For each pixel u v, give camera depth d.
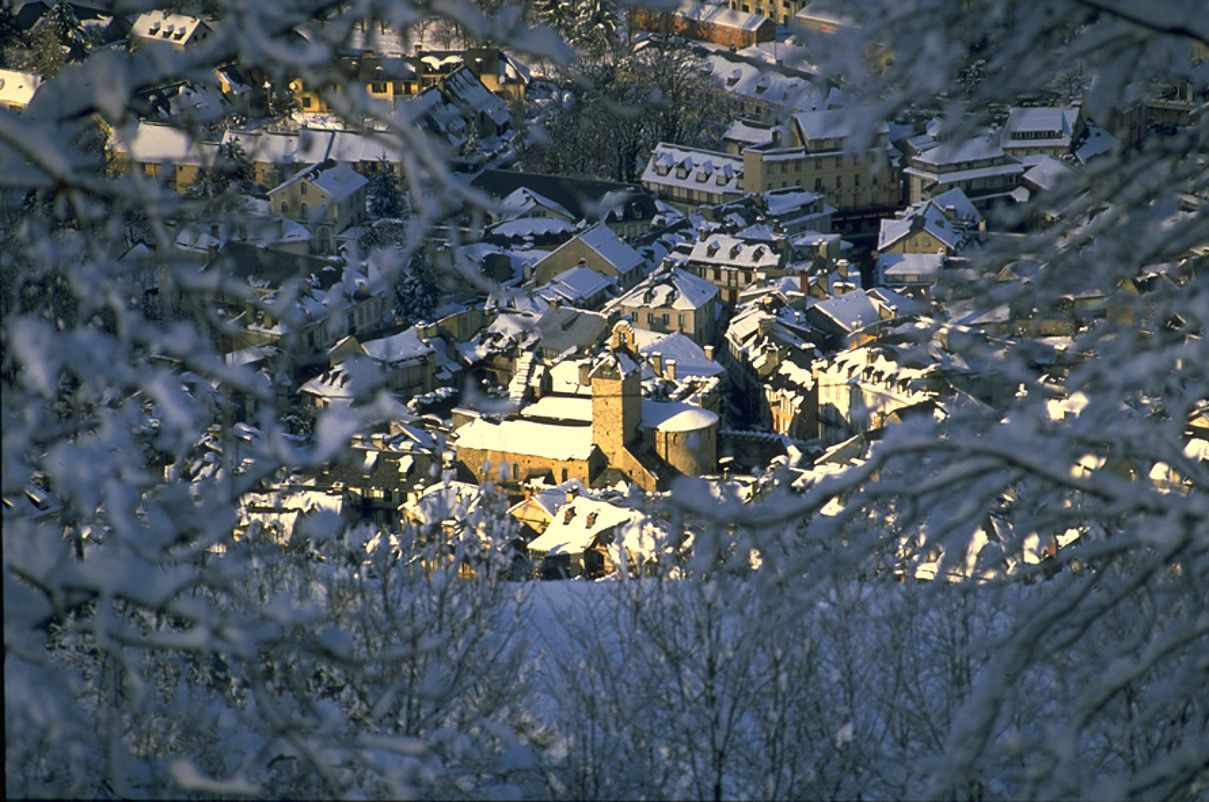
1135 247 23.84
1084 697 22.80
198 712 32.53
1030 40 21.75
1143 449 22.31
